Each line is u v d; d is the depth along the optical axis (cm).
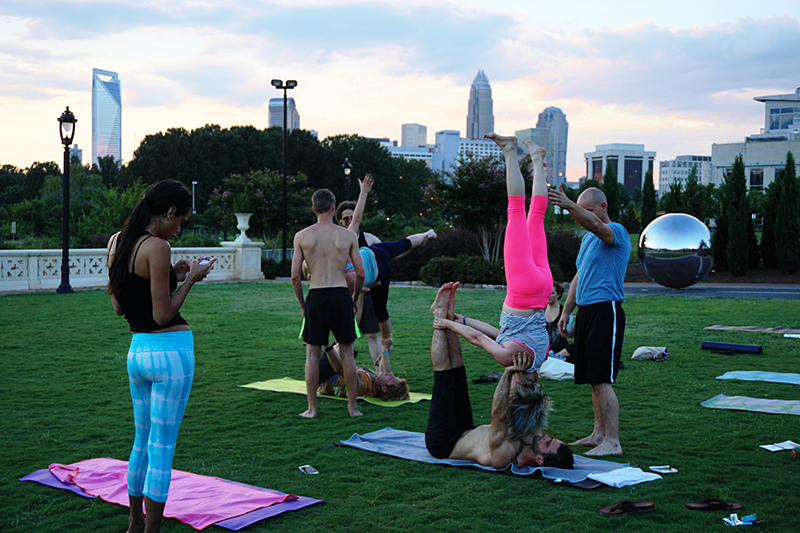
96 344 851
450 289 418
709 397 593
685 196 2836
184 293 285
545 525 305
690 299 1633
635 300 1609
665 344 916
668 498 341
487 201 2125
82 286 1706
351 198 6650
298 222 3005
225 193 2883
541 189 462
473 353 854
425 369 733
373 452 425
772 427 484
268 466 395
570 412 550
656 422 504
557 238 2406
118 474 369
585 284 451
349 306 531
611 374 432
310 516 316
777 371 715
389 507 328
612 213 2962
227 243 2111
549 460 384
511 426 376
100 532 296
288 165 6631
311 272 533
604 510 319
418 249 2420
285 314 1225
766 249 2527
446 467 395
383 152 7425
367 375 591
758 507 327
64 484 356
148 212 281
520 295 428
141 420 295
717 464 399
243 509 318
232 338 938
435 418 412
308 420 512
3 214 4875
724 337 977
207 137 6350
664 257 1917
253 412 534
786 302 1544
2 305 1285
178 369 285
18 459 400
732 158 6278
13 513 316
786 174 2448
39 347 826
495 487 360
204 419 509
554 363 702
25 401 551
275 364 746
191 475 370
